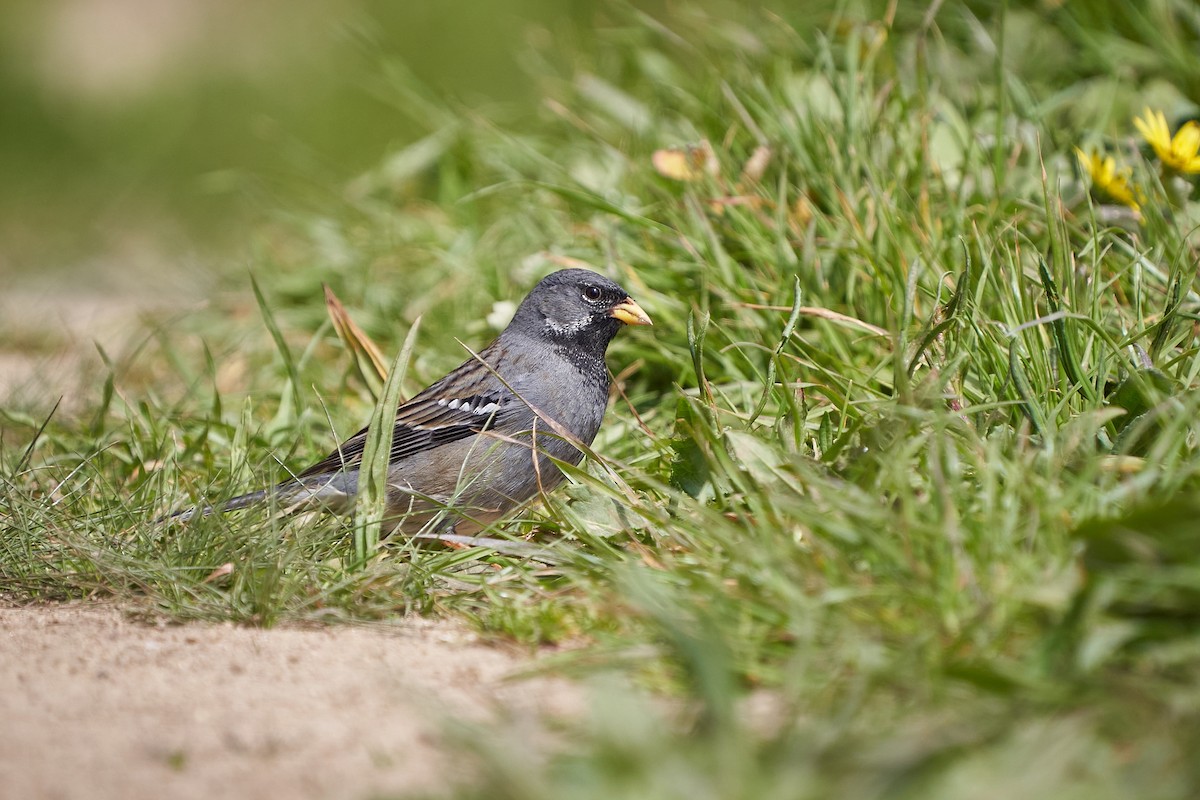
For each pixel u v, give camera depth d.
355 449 8.66
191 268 15.53
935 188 10.08
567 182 12.12
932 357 8.03
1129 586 5.14
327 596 6.84
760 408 7.59
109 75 26.84
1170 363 7.47
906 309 7.73
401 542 8.09
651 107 13.61
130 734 5.17
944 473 6.25
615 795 4.14
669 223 10.98
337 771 4.79
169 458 8.80
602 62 14.89
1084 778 4.39
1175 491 5.95
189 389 10.75
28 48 27.58
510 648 6.18
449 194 13.84
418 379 10.26
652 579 5.99
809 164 10.41
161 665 6.02
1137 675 4.95
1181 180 9.58
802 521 6.08
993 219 9.32
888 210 9.40
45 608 7.08
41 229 20.45
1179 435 6.43
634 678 5.46
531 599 6.65
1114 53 12.11
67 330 14.09
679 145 11.59
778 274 9.69
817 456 7.15
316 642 6.36
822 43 10.91
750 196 10.40
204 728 5.22
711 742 4.49
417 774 4.75
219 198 20.52
